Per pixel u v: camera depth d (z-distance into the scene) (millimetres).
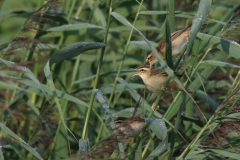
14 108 9633
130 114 8742
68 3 11891
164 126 6254
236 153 6570
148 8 12961
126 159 6969
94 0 13273
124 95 11773
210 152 7621
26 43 8242
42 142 8219
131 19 13570
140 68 8516
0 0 11859
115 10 13234
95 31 11938
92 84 12586
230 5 12430
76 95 10852
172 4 6930
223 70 11648
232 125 6773
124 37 13211
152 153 6520
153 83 8023
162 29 11648
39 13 8492
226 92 11445
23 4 13594
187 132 9234
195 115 10930
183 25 12570
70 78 12484
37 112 9539
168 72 5996
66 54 6426
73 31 11938
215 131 7578
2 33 13070
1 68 6430
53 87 6434
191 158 7371
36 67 10945
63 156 9641
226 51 6855
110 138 5602
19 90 9617
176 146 8773
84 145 6477
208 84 11219
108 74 10516
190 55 8875
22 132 9508
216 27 9398
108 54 13141
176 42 8719
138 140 6625
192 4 11914
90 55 12797
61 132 9758
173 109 8383
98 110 10875
